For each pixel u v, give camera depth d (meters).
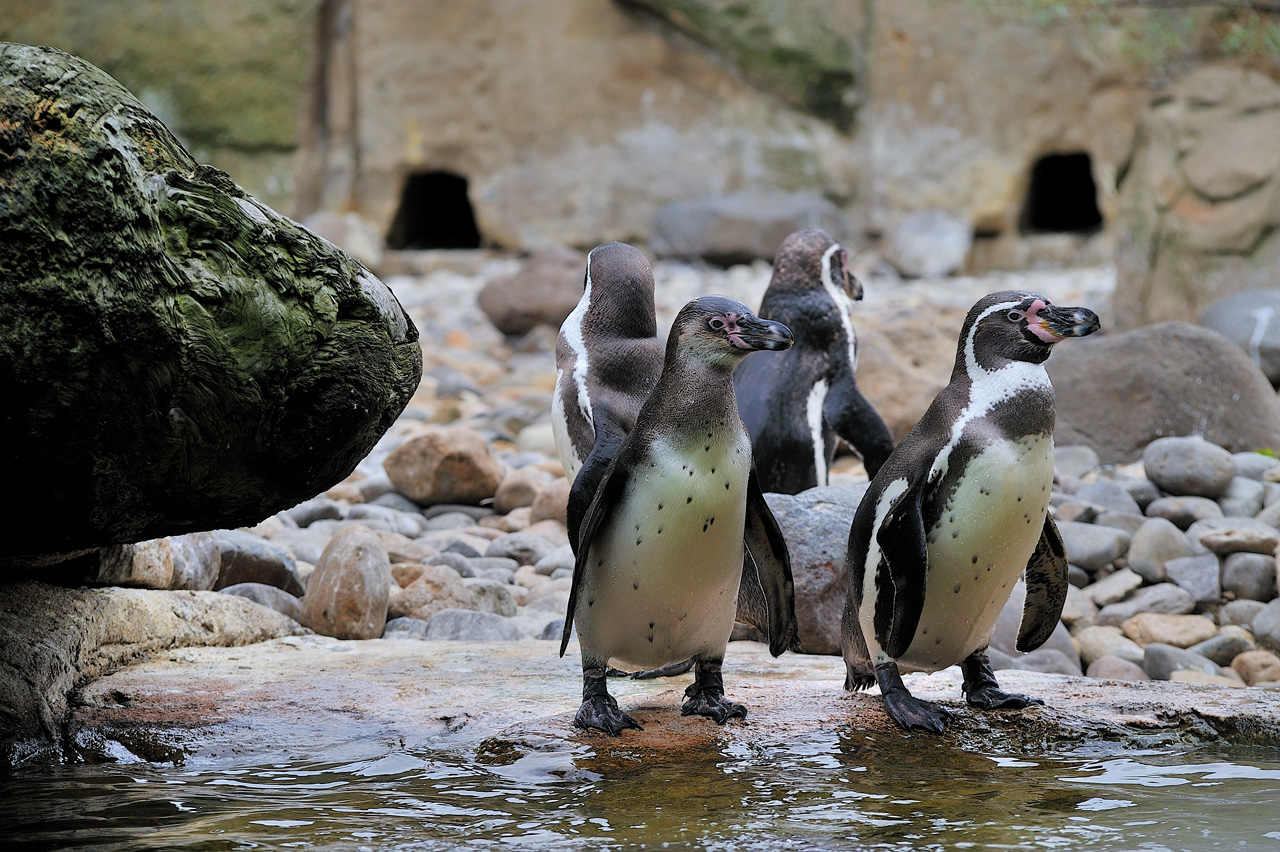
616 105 26.42
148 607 7.17
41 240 4.69
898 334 13.80
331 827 4.55
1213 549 9.57
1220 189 17.42
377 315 5.69
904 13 25.52
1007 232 25.50
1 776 5.30
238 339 5.24
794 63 25.77
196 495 5.56
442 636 8.26
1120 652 8.54
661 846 4.29
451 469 11.93
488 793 4.94
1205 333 12.73
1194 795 4.87
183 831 4.53
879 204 25.91
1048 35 24.72
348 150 27.19
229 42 26.58
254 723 5.83
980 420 5.59
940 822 4.52
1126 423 12.73
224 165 26.80
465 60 26.67
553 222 26.61
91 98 4.88
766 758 5.34
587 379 7.42
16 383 4.80
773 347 5.26
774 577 5.96
